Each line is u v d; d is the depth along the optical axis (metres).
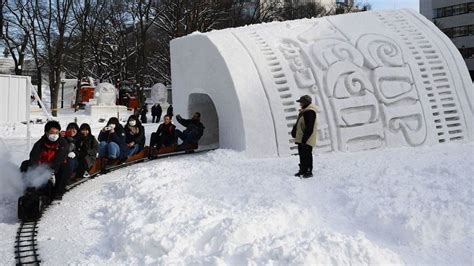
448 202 5.55
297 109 10.99
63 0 31.47
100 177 9.26
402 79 11.74
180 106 14.14
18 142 16.16
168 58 39.38
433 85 11.95
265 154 10.58
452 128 11.77
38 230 5.87
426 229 4.95
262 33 12.42
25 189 6.85
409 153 10.00
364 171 8.05
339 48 11.84
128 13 38.84
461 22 52.56
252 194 6.52
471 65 51.53
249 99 10.87
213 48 11.81
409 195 6.13
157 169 8.70
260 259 4.30
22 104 12.19
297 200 6.24
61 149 6.90
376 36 12.39
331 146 10.85
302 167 7.88
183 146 12.38
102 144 9.93
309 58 11.57
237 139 10.87
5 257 4.92
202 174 8.28
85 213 6.66
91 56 43.97
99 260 4.82
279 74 11.30
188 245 4.86
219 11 37.44
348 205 6.02
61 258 4.89
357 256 4.22
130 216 5.95
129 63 43.81
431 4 55.56
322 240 4.48
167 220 5.51
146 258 4.69
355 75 11.39
